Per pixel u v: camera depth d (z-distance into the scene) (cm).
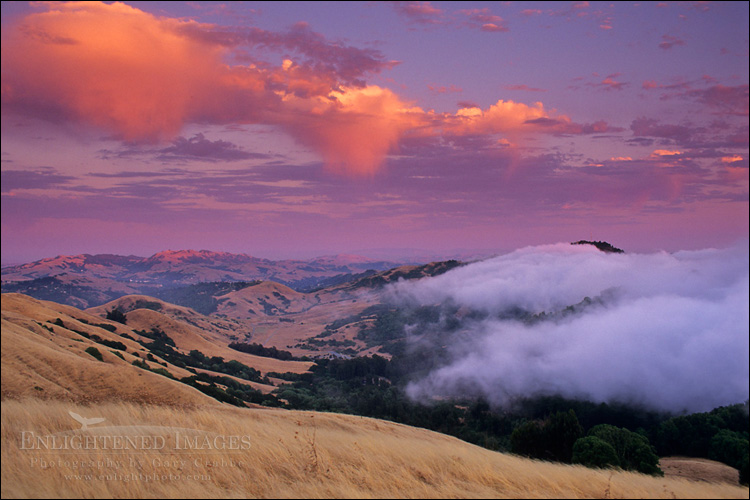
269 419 3006
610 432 5681
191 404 3136
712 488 1278
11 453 1285
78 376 3684
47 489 1062
